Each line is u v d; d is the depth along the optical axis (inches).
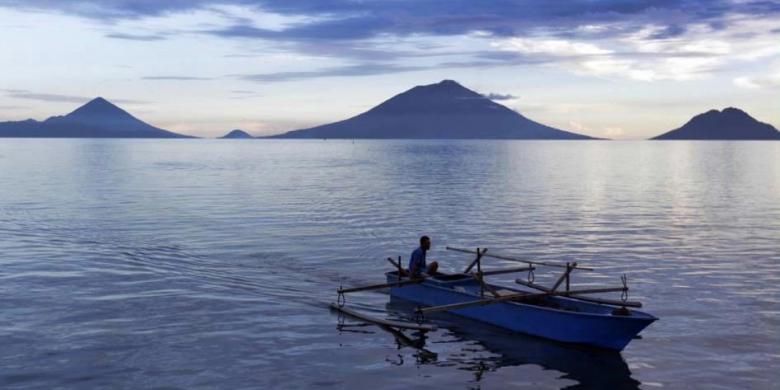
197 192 2124.8
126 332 667.4
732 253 1094.4
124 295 805.2
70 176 2849.4
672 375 568.4
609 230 1350.9
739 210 1711.4
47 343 631.8
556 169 3747.5
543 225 1414.9
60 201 1809.8
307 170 3533.5
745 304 775.1
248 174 3134.8
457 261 1046.4
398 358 609.9
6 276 898.7
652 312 743.7
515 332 684.1
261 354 613.9
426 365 593.0
